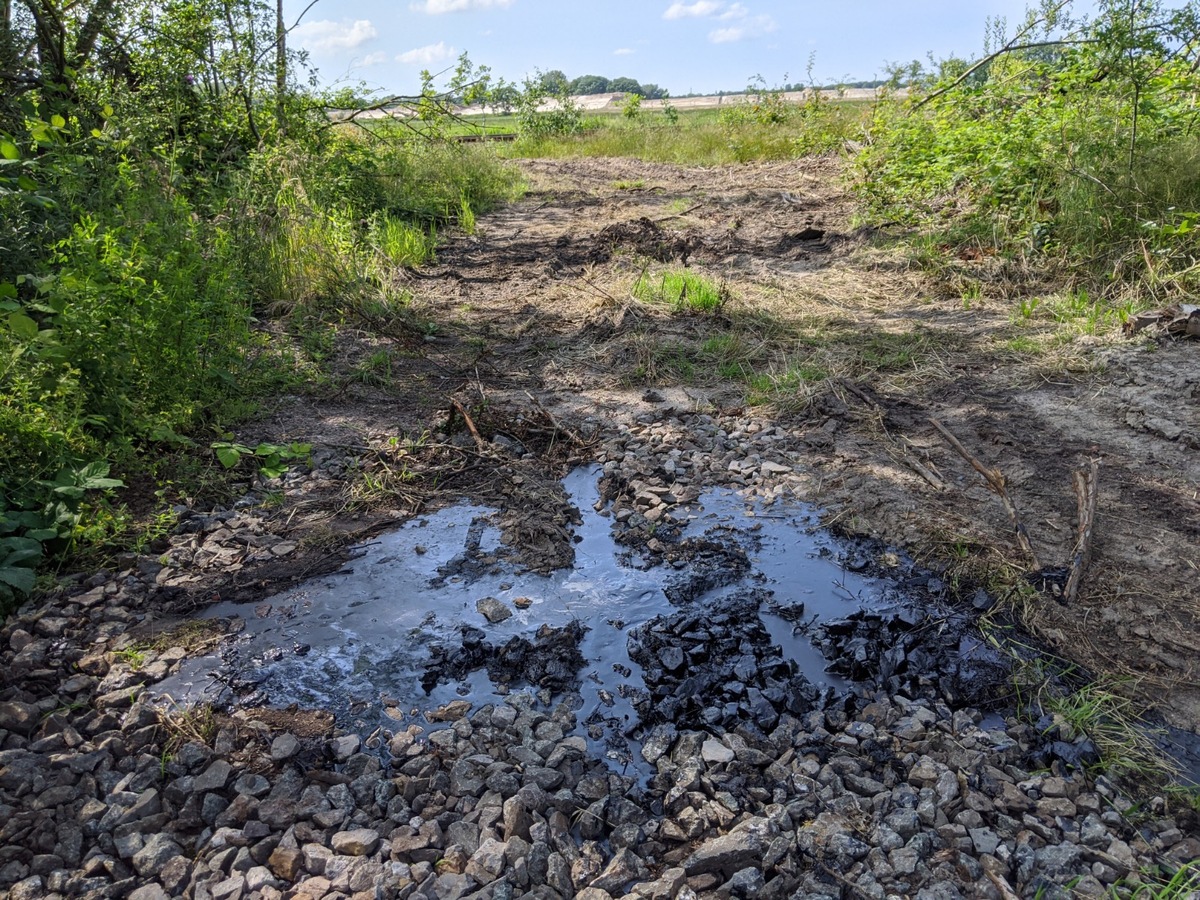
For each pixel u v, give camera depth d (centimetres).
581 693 295
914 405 510
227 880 218
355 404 526
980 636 321
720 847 224
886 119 1137
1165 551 362
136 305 452
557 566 369
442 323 680
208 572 358
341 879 219
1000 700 288
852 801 244
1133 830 236
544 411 506
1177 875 214
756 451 469
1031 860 224
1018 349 571
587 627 331
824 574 364
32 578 322
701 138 1939
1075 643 313
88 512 375
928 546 374
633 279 754
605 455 466
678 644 315
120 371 435
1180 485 411
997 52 974
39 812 237
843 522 399
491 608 336
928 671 302
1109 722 277
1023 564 357
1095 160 711
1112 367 529
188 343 475
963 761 258
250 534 385
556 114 2409
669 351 600
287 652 313
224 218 688
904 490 419
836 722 277
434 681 300
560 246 945
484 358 609
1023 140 751
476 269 851
